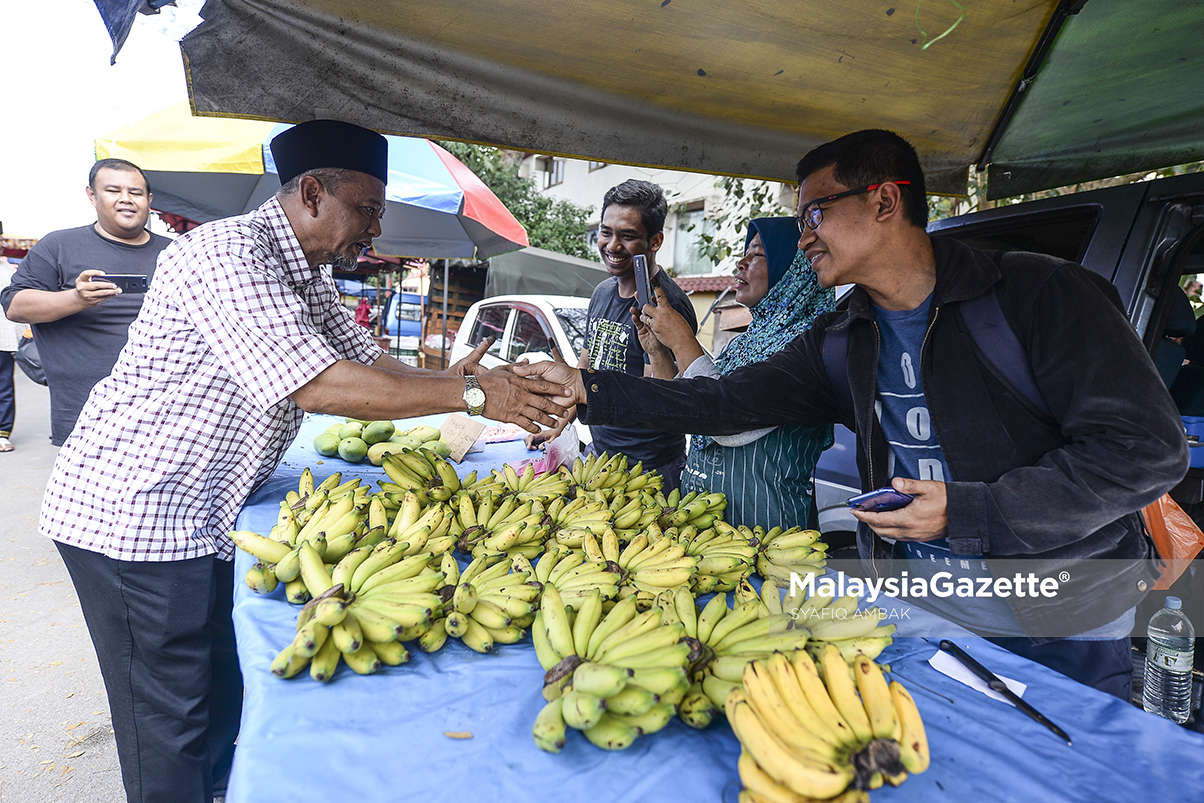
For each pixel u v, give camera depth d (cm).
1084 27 232
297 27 191
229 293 179
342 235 219
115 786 249
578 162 1773
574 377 208
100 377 347
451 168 602
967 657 136
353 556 147
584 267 1130
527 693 121
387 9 193
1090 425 141
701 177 1187
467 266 1238
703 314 1189
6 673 320
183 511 205
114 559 196
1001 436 161
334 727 108
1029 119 290
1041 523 140
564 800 95
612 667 103
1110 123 290
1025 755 108
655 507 213
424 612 127
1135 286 227
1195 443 257
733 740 110
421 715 113
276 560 158
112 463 194
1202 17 222
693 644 119
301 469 284
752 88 251
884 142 164
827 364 202
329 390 180
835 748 92
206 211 711
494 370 209
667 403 205
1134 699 244
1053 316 150
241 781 95
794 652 112
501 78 227
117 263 357
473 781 97
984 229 294
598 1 190
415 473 222
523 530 176
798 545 182
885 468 189
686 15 200
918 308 174
